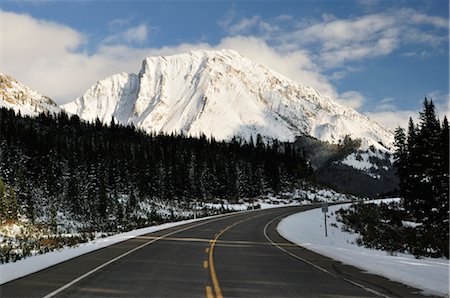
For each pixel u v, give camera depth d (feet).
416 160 125.80
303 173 451.53
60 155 250.37
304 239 91.97
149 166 286.25
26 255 55.52
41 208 175.63
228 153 434.30
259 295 29.94
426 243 74.23
